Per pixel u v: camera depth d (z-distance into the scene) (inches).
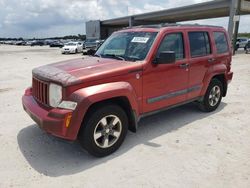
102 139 153.5
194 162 147.0
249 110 245.3
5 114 231.0
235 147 165.8
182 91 200.8
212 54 226.4
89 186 125.3
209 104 234.2
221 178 131.2
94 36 2566.4
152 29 187.2
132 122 168.9
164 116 227.0
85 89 141.0
